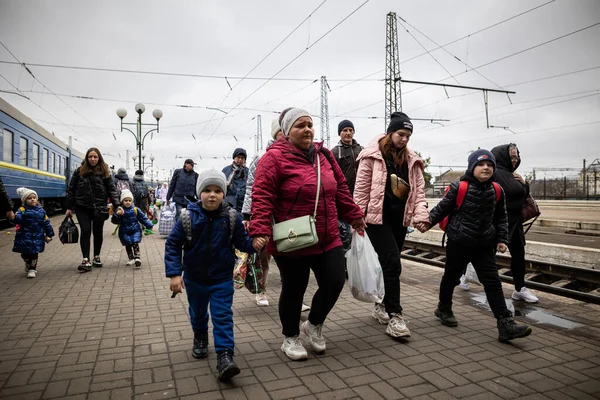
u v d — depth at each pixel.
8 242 10.12
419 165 4.00
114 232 11.86
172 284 2.93
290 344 3.23
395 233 4.05
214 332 2.90
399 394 2.64
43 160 17.34
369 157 3.92
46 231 6.26
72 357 3.19
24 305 4.62
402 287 5.59
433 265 7.78
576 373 2.95
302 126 3.19
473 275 5.21
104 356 3.21
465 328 3.94
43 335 3.67
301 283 3.23
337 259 3.19
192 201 3.13
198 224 2.97
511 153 4.76
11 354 3.24
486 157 3.68
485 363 3.12
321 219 3.15
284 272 3.21
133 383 2.77
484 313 4.44
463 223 3.74
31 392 2.63
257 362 3.14
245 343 3.54
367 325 4.04
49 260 7.58
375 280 3.69
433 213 3.91
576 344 3.52
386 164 3.94
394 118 3.94
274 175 3.08
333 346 3.48
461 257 3.84
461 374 2.94
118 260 7.70
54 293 5.18
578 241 10.54
